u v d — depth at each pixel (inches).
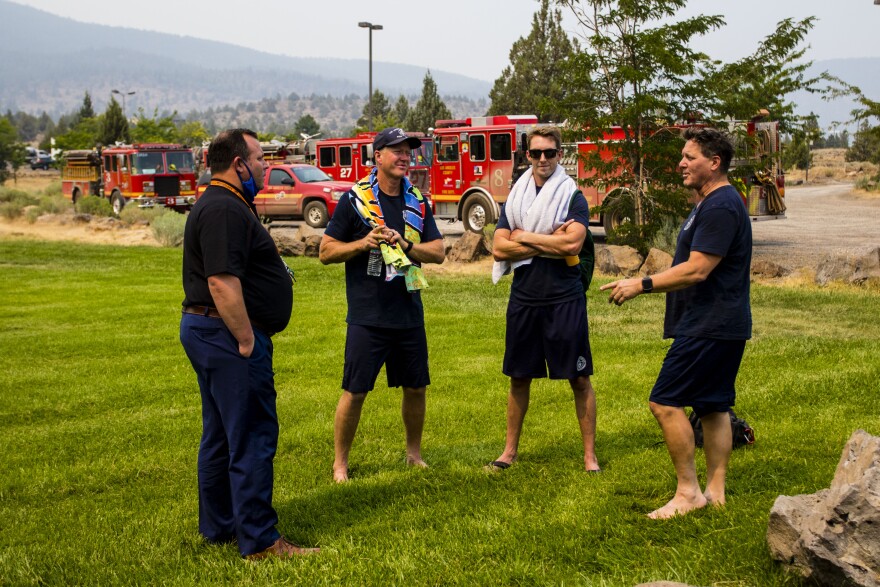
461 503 196.5
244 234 169.2
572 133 655.1
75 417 314.8
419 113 2356.1
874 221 1010.7
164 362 401.4
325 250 215.8
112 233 1123.9
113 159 1359.5
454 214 954.7
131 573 169.0
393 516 193.0
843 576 131.6
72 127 4222.4
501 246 214.7
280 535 177.9
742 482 193.8
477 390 321.1
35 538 196.7
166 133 2522.1
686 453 176.2
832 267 533.6
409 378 226.8
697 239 168.7
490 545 169.0
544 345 216.8
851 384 284.0
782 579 141.9
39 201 1553.9
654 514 177.0
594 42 628.4
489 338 425.1
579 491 198.1
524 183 216.7
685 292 174.2
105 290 639.1
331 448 258.7
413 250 216.4
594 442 219.5
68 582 168.2
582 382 217.3
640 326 433.4
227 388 171.0
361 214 214.1
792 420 248.2
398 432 271.7
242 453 172.1
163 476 243.3
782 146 778.2
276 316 176.7
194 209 171.3
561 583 148.9
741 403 270.8
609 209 666.2
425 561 163.9
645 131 652.7
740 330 170.7
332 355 398.9
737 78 645.9
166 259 832.3
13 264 813.9
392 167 215.0
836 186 1907.0
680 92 630.5
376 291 216.5
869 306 451.8
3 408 324.2
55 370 388.5
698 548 158.6
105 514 210.5
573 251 208.7
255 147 174.1
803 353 344.5
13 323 511.2
